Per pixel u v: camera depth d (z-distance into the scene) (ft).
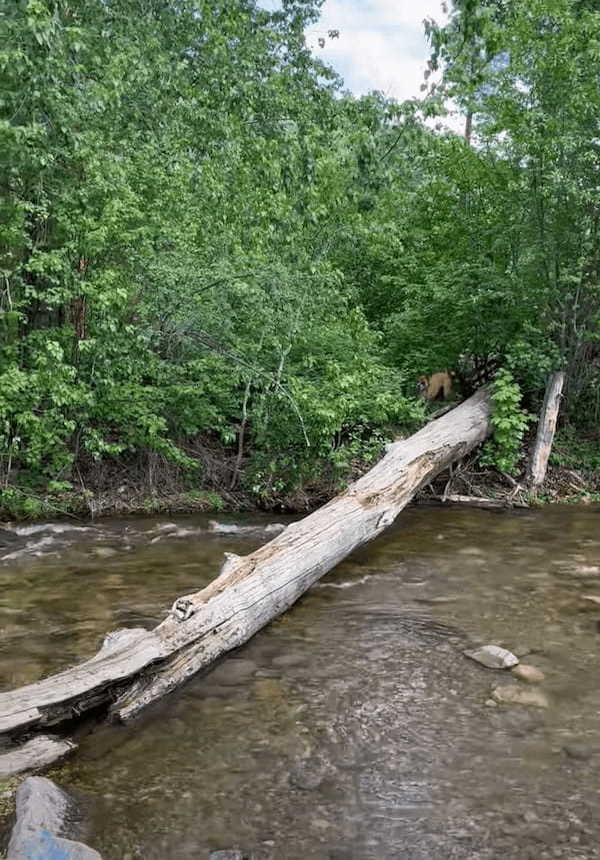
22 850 7.48
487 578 18.61
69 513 25.12
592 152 28.35
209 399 28.63
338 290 31.83
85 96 22.93
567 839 8.22
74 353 25.22
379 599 16.87
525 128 28.84
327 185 29.71
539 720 11.07
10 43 20.89
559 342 32.19
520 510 27.99
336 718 11.11
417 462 24.21
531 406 34.91
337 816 8.64
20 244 23.44
